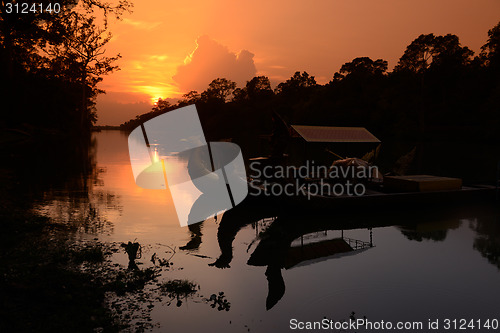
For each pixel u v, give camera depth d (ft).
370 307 21.66
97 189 59.52
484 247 33.12
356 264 28.66
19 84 171.22
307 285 24.59
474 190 49.88
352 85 302.86
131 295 22.18
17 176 69.10
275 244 33.63
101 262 27.12
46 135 181.88
